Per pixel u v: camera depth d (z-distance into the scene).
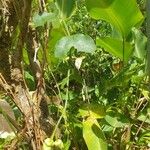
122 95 1.50
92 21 2.02
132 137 1.55
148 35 1.06
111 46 1.47
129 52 1.47
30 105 1.26
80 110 1.36
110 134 1.47
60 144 1.20
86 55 1.66
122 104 1.50
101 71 1.80
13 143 1.30
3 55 1.33
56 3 1.41
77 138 1.41
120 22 1.42
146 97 1.51
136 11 1.40
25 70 1.61
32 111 1.25
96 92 1.56
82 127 1.37
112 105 1.54
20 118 1.48
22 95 1.32
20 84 1.33
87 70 1.74
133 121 1.48
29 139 1.27
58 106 1.46
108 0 1.36
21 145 1.33
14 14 1.33
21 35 1.30
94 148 1.26
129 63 1.63
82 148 1.42
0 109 1.26
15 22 1.34
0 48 1.33
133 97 1.54
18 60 1.34
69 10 1.41
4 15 1.33
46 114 1.37
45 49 1.33
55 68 1.55
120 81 1.44
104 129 1.43
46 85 1.57
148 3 1.04
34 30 1.37
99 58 1.79
